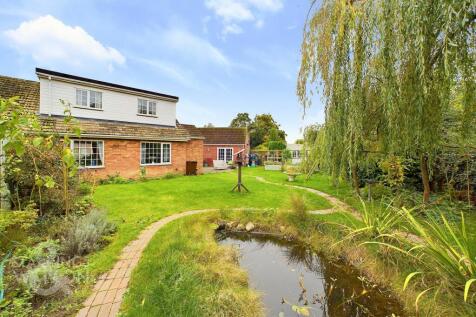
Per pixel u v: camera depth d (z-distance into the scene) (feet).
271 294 12.03
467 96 11.73
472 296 8.87
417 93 11.97
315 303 11.38
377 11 12.53
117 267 11.60
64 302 8.79
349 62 13.84
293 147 111.45
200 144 58.85
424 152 15.75
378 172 28.25
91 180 34.06
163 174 48.39
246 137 89.15
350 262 14.62
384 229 14.74
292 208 21.40
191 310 8.59
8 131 9.09
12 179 16.94
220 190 33.09
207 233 18.11
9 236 12.84
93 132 37.68
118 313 8.32
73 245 12.53
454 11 10.05
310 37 15.49
